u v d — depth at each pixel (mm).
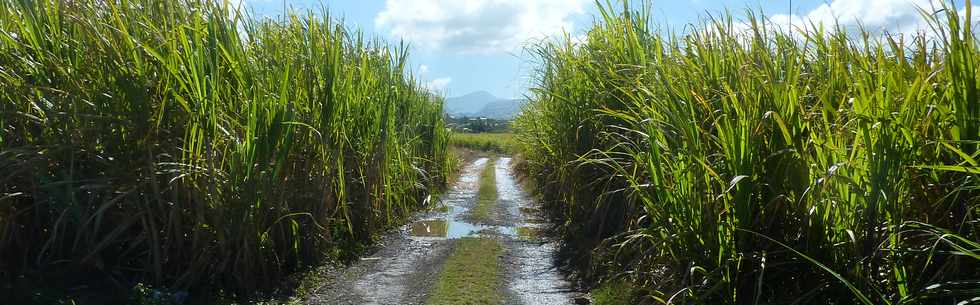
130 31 5465
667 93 4719
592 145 7617
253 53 6418
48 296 4820
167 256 5523
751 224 4312
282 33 6969
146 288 5172
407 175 10445
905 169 3605
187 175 5438
